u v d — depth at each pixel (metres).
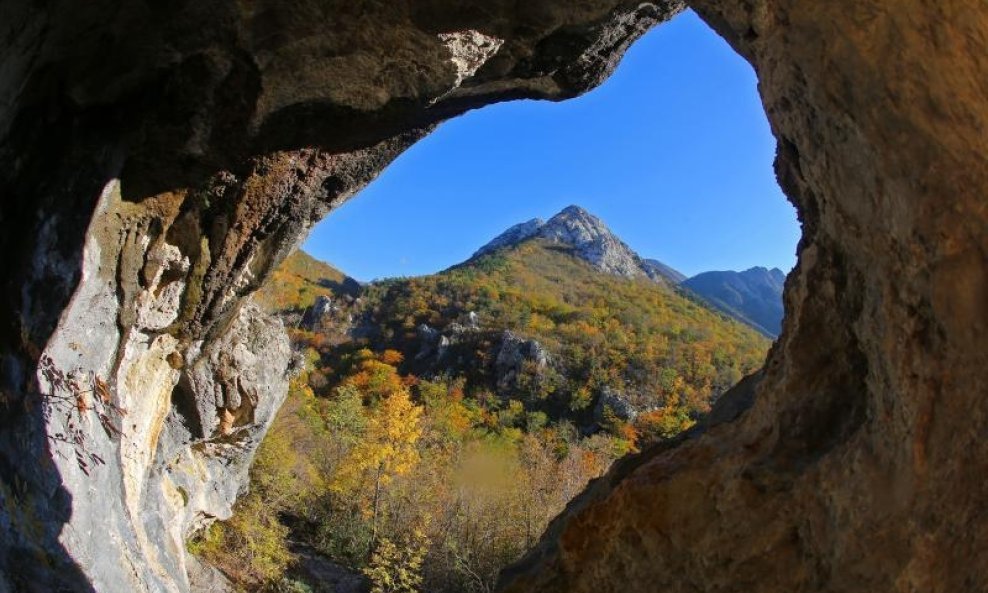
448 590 22.80
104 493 7.57
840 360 4.45
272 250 10.20
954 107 3.12
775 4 3.93
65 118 6.85
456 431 37.88
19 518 6.07
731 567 4.75
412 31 6.81
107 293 7.99
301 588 18.59
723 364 60.00
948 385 3.26
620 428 45.25
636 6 7.29
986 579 3.12
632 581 5.51
